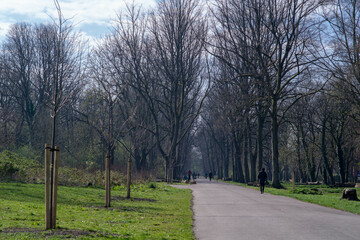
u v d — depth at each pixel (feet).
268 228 41.50
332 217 50.75
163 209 60.03
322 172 224.74
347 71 126.00
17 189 66.44
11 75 196.54
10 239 30.14
